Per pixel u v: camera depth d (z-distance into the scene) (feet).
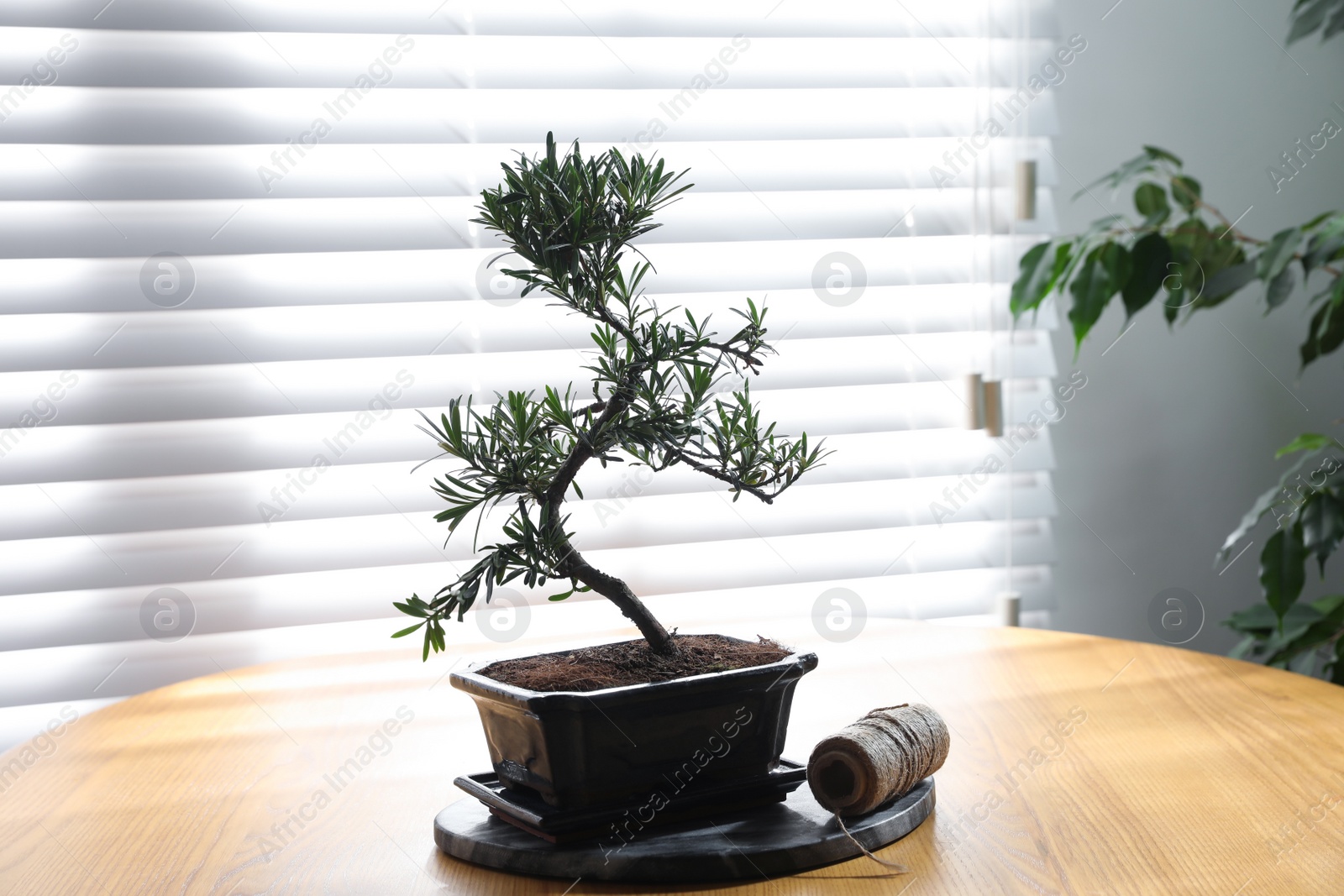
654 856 2.45
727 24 6.53
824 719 3.82
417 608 2.50
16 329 5.88
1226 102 7.23
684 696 2.55
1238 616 6.39
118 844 2.86
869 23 6.72
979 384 6.85
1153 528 7.33
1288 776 3.09
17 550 5.95
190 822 3.03
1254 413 7.36
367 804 3.17
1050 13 6.95
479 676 2.67
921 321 6.86
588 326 6.38
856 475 6.77
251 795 3.26
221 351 6.04
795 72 6.63
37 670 6.00
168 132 5.94
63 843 2.88
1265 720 3.66
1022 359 7.02
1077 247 6.47
